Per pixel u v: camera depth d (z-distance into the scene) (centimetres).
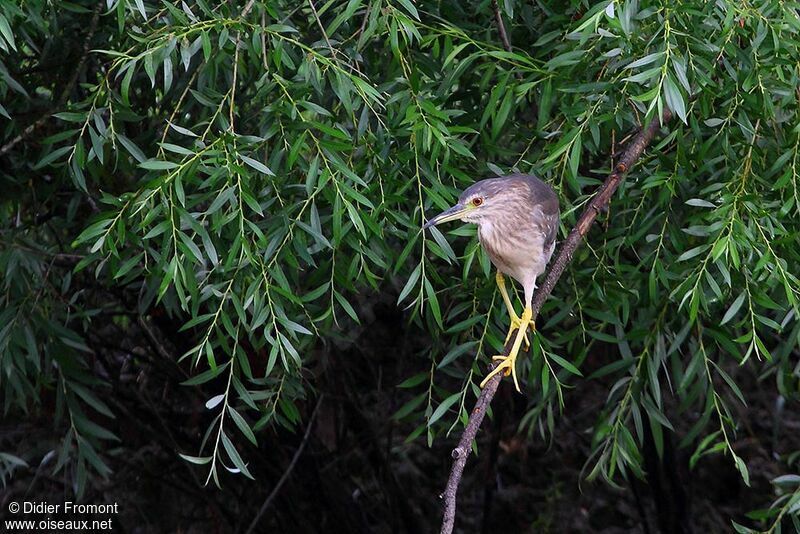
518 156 937
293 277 850
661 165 813
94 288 1119
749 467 1609
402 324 1426
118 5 726
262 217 845
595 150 835
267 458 1379
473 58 775
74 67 972
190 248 704
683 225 883
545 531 1547
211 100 796
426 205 786
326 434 1462
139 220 771
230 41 783
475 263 923
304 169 756
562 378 919
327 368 1301
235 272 751
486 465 1455
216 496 1502
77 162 779
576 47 778
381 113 812
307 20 929
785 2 738
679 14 715
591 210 782
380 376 1449
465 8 929
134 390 1319
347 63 756
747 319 757
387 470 1446
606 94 779
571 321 1229
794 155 753
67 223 998
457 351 835
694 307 728
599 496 1614
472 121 893
